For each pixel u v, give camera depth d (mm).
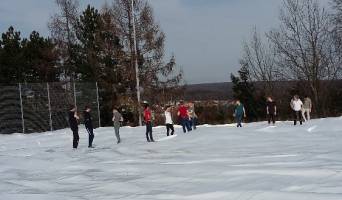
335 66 45688
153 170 12625
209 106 49469
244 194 8258
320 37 45906
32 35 45375
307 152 14227
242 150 16516
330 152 13672
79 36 44438
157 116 40656
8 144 25359
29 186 11516
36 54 44375
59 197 9672
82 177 12453
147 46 40438
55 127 32906
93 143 24172
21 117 31547
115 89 41969
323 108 44812
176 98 41219
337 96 45594
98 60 42406
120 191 10016
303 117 28438
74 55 44438
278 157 13297
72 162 16297
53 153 19875
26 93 31906
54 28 44500
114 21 40562
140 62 40750
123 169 13391
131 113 42312
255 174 10211
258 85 50875
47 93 32750
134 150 19453
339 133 20656
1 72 41750
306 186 8578
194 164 13117
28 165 15695
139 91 39500
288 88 47656
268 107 27766
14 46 43094
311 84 45625
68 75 44844
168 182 10523
